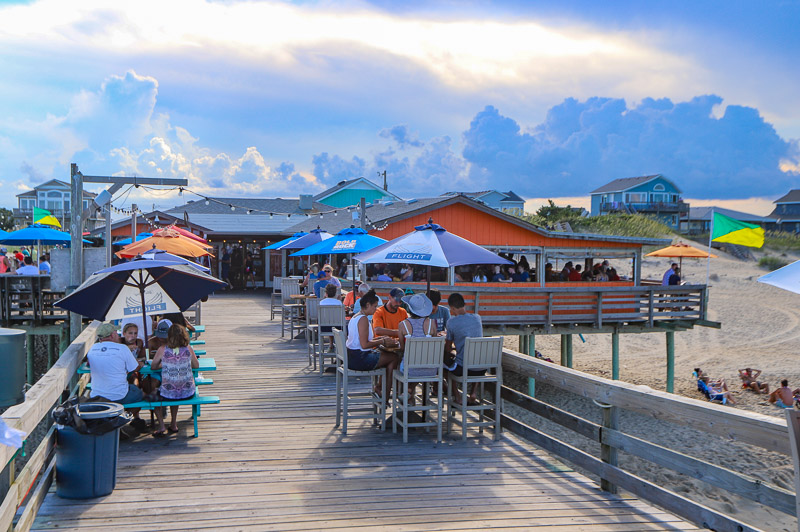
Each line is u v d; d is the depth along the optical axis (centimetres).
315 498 523
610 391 532
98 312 770
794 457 347
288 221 3125
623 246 1961
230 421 764
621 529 465
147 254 1009
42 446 502
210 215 3073
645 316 1756
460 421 764
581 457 573
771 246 4875
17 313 1588
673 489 1068
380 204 2828
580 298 1694
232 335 1509
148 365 761
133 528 462
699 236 5259
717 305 3175
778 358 2173
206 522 474
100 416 516
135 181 1205
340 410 767
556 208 5303
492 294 1631
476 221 1905
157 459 621
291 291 1492
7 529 396
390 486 551
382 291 1585
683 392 1773
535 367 657
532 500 521
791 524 933
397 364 734
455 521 478
